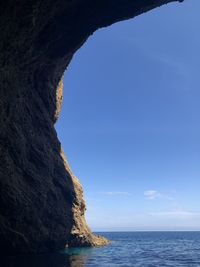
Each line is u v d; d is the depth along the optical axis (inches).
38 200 1582.2
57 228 1738.4
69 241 1936.5
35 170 1625.2
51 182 1772.9
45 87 1802.4
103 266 1211.9
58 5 1221.1
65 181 1940.2
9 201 1343.5
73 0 1266.0
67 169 2023.9
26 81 1557.6
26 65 1427.2
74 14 1382.9
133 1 1414.9
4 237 1327.5
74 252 1726.1
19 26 1091.3
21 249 1411.2
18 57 1270.9
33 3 1050.1
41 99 1788.9
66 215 1879.9
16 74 1346.0
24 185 1497.3
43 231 1576.0
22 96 1533.0
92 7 1387.8
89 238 2265.0
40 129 1754.4
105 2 1385.3
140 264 1336.1
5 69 1196.5
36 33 1263.5
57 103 1989.4
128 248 2447.1
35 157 1649.9
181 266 1279.5
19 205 1390.3
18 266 1040.8
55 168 1876.2
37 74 1688.0
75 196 2014.0
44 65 1660.9
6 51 1129.4
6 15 983.6
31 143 1630.2
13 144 1425.9
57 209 1780.3
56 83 1936.5
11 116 1407.5
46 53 1544.0
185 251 2242.9
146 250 2304.4
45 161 1724.9
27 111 1622.8
